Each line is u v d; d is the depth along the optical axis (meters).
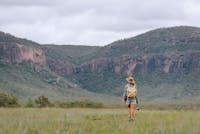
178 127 17.45
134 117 23.22
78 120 21.16
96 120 21.95
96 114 25.03
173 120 20.77
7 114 24.05
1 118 21.25
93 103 76.62
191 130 16.50
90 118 22.78
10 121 19.62
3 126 17.69
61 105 70.81
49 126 18.31
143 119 22.05
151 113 26.05
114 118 22.83
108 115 24.50
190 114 24.06
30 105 59.88
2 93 58.56
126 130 17.66
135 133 16.84
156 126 18.64
